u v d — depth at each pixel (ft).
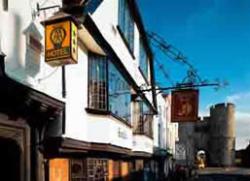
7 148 28.25
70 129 37.19
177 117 85.51
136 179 77.20
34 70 29.58
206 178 184.24
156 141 107.55
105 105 44.65
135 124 72.23
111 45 50.39
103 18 46.73
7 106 26.40
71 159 40.16
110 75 47.11
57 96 33.91
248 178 184.75
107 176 49.73
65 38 28.25
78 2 31.22
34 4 29.66
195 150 321.11
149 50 85.92
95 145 42.83
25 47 28.32
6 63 25.84
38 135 30.96
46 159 33.12
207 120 333.83
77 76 39.83
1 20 25.49
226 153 321.93
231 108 325.01
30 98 27.86
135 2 63.62
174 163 176.55
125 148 55.47
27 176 28.99
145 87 82.38
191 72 92.63
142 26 73.87
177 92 85.51
